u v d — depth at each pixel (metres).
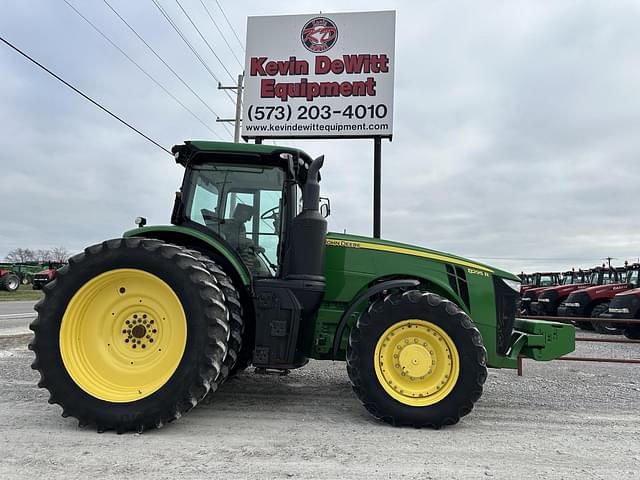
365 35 9.73
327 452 2.99
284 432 3.38
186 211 4.15
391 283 3.87
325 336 4.03
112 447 3.02
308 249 3.84
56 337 3.42
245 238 4.11
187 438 3.21
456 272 4.07
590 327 12.70
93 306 3.57
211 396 4.43
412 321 3.65
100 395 3.35
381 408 3.57
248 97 10.00
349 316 3.87
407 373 3.63
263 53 9.98
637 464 2.90
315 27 9.88
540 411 4.16
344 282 4.02
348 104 9.75
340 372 5.67
